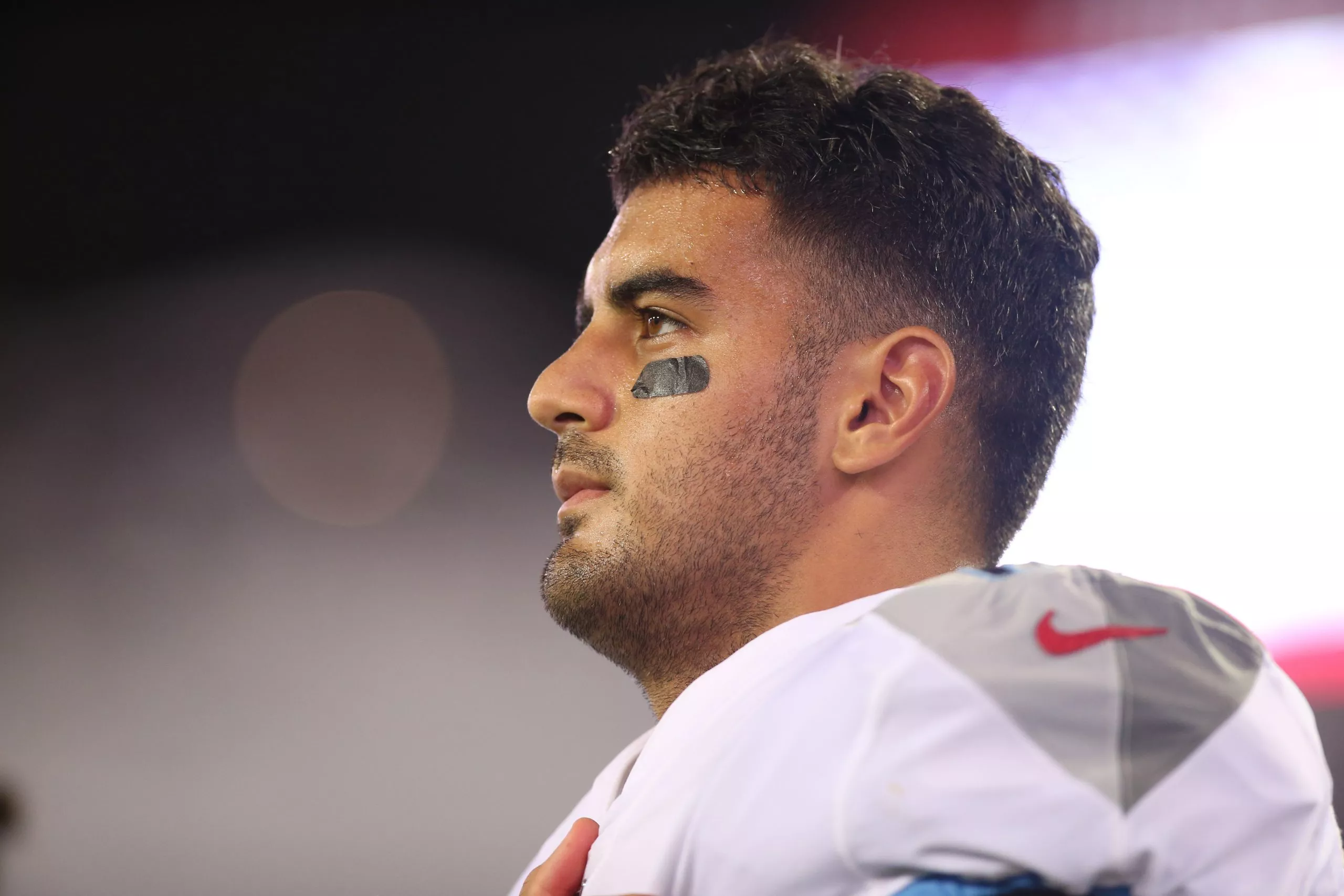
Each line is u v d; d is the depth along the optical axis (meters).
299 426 17.88
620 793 3.79
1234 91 13.51
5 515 18.09
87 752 17.20
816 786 2.69
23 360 18.27
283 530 17.89
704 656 3.74
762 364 3.76
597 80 16.69
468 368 17.70
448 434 17.75
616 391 3.90
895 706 2.69
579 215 17.16
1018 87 14.27
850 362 3.80
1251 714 2.74
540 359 17.61
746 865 2.70
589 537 3.75
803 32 15.13
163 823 16.33
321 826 16.19
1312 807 2.72
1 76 18.03
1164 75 13.73
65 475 18.17
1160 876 2.51
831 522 3.70
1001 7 14.31
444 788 16.58
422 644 17.38
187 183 18.05
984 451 3.89
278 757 16.98
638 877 2.84
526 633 17.33
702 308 3.84
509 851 15.97
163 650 17.70
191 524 17.98
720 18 15.90
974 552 3.85
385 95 17.45
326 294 17.89
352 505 17.83
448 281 17.64
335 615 17.62
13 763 17.08
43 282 18.33
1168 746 2.61
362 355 17.91
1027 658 2.72
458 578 17.52
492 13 16.86
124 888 15.41
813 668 2.94
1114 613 2.86
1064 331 4.16
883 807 2.57
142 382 18.19
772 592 3.66
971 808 2.52
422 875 15.76
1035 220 4.16
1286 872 2.63
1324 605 12.47
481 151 17.25
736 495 3.67
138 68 17.88
